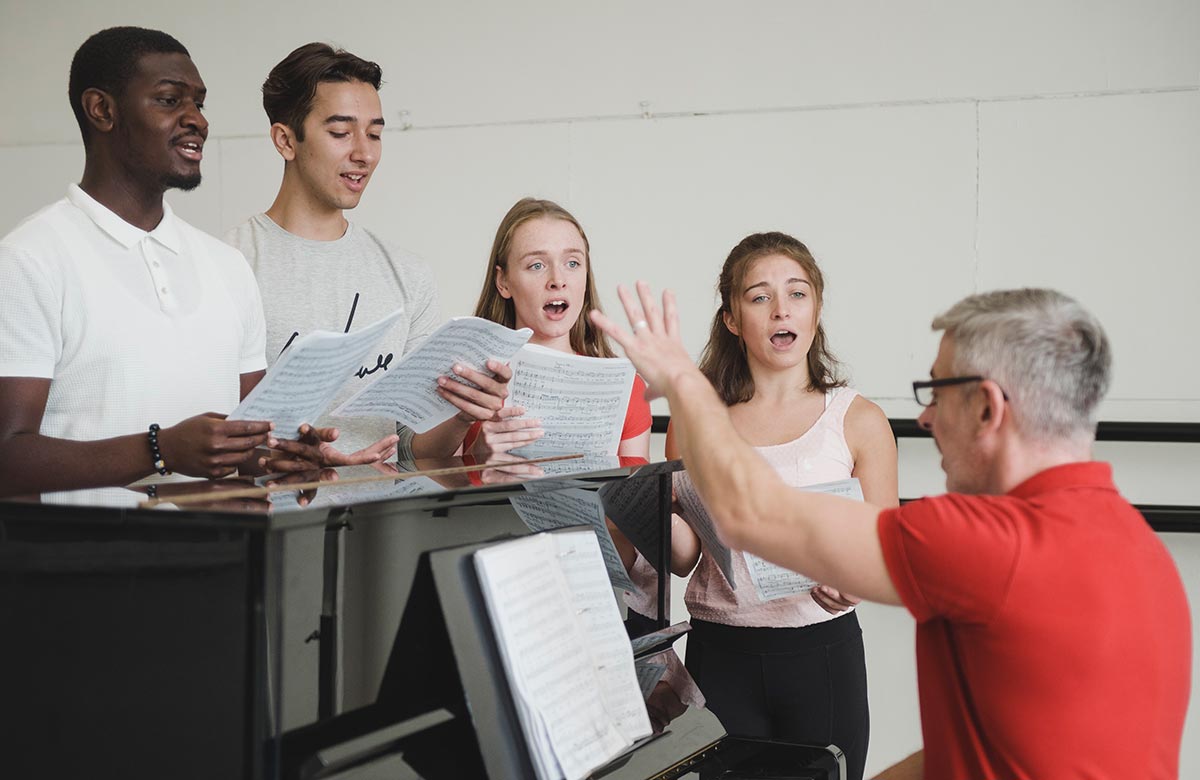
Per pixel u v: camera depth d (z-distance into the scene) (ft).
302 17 11.86
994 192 10.19
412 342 7.47
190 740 3.43
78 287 5.04
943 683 3.84
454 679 4.03
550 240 7.16
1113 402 10.00
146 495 3.86
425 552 4.03
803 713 6.45
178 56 5.35
